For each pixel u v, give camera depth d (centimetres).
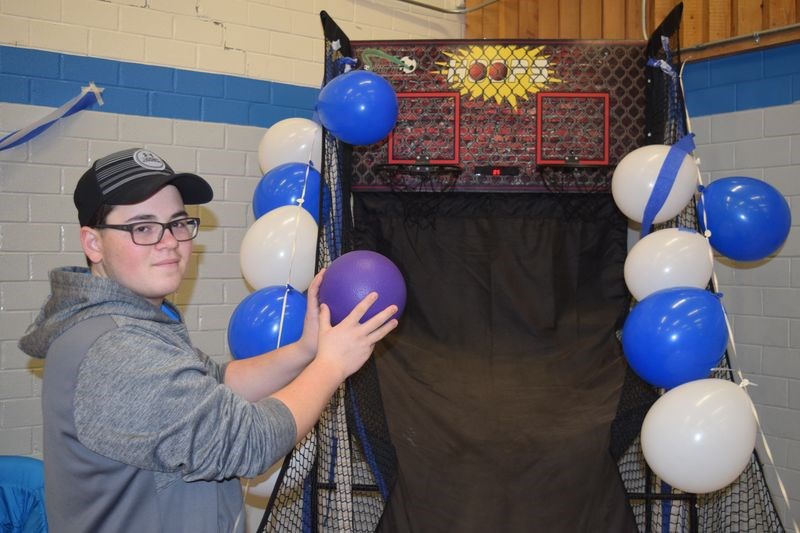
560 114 340
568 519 223
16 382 329
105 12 348
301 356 155
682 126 287
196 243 373
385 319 138
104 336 118
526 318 331
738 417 196
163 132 363
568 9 423
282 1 397
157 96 362
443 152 343
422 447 248
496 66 342
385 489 241
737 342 359
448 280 343
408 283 344
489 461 239
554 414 265
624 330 232
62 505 121
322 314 140
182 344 130
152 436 111
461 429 256
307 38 405
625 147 339
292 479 240
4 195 327
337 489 253
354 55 343
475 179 345
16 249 329
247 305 254
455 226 352
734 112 358
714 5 363
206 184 144
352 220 342
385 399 275
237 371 159
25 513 226
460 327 333
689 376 216
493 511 224
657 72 320
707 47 363
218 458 114
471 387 290
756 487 253
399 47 344
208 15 375
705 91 369
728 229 249
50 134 336
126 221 130
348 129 256
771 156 346
